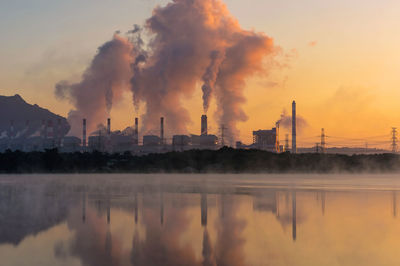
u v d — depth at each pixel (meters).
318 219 41.03
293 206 53.53
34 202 59.06
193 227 35.88
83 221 39.34
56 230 33.91
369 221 39.59
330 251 26.06
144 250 26.19
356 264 22.70
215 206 53.47
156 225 36.91
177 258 24.06
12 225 36.78
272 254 25.19
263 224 37.72
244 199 63.84
